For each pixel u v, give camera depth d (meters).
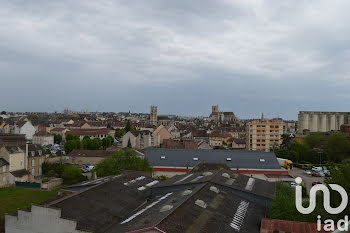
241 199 43.91
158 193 49.12
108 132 196.25
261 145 151.62
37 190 73.00
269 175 78.44
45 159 95.75
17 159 80.56
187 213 33.41
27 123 185.38
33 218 34.12
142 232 29.00
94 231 32.75
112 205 40.59
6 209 57.00
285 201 39.66
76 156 107.94
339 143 126.19
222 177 50.75
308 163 123.12
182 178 54.41
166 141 135.75
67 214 34.50
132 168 67.50
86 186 48.16
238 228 34.28
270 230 31.19
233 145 181.62
